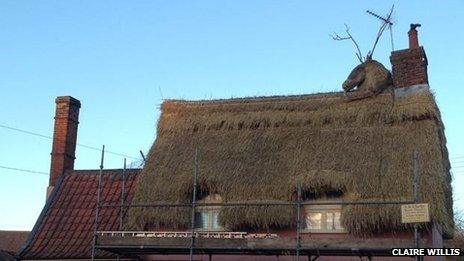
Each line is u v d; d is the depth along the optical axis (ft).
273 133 54.65
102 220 58.70
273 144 53.16
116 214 58.95
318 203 45.09
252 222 47.96
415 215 40.81
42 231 59.21
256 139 54.39
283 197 48.16
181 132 57.82
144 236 47.06
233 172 50.67
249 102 58.90
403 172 46.39
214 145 54.85
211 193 51.29
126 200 60.29
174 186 51.16
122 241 47.11
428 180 45.29
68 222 59.72
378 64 56.34
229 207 48.60
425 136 49.19
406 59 55.62
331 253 45.78
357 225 45.21
